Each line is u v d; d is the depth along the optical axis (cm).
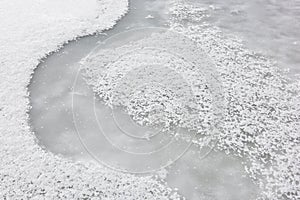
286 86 342
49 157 269
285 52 386
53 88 334
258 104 321
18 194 244
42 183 251
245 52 383
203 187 253
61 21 419
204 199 246
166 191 249
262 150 281
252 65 365
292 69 363
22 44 380
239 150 281
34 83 339
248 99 326
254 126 300
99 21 423
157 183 254
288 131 297
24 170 258
